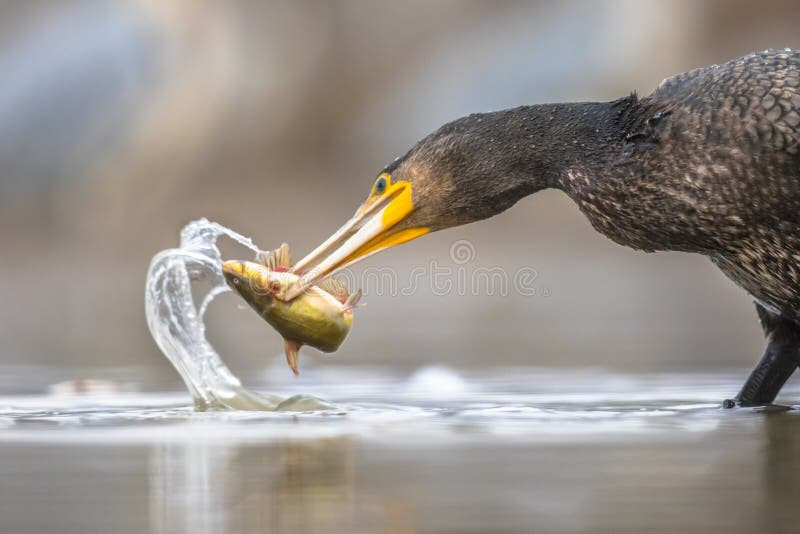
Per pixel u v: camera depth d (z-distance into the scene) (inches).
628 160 361.4
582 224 1298.0
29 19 1363.2
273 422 330.3
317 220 1390.3
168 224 1347.2
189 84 1386.6
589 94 1311.5
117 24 1374.3
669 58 1300.4
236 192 1405.0
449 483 232.4
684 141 353.1
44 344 663.8
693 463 253.3
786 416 341.4
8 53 1352.1
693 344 632.4
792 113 341.1
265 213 1389.0
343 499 218.2
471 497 219.8
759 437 291.3
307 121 1459.2
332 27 1471.5
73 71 1347.2
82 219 1332.4
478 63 1386.6
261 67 1445.6
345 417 343.3
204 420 335.3
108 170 1341.0
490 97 1358.3
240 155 1422.2
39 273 1218.0
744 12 1285.7
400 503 214.7
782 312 369.1
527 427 314.3
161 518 203.8
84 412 362.9
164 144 1365.7
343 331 363.9
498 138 381.4
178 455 266.1
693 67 1295.5
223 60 1416.1
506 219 1300.4
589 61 1321.4
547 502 215.9
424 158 387.5
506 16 1402.6
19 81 1341.0
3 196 1325.0
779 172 342.0
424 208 388.2
